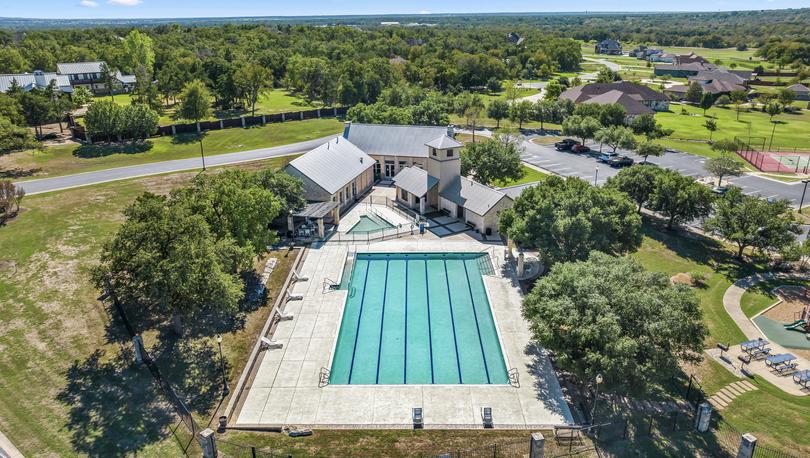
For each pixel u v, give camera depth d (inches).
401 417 1194.6
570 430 1141.1
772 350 1446.9
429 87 6309.1
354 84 5059.1
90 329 1483.8
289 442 1106.1
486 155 2556.6
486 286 1790.1
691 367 1365.7
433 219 2394.2
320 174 2417.6
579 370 1172.5
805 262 1990.7
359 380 1363.2
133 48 5595.5
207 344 1446.9
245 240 1685.5
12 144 2812.5
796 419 1171.9
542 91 6594.5
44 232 2054.6
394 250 2060.8
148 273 1283.2
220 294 1368.1
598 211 1737.2
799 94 6225.4
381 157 2987.2
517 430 1142.3
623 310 1178.6
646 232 2292.1
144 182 2765.7
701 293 1769.2
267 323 1544.0
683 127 4662.9
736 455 1047.6
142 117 3604.8
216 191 1697.8
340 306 1669.5
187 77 5034.5
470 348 1497.3
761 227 1929.1
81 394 1234.6
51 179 2775.6
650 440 1094.4
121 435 1113.4
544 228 1733.5
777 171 3282.5
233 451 1069.1
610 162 3385.8
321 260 1982.0
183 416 1175.0
